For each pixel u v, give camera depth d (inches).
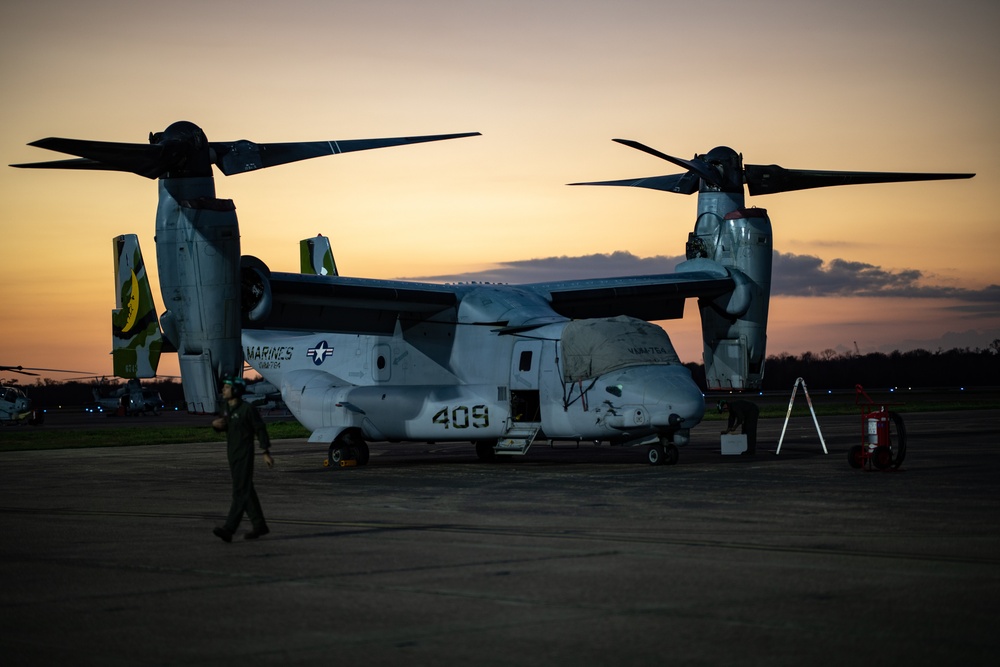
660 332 872.3
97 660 280.2
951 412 1907.0
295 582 382.0
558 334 866.1
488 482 759.1
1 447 1430.9
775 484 687.1
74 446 1437.0
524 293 962.7
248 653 285.4
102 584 384.5
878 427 766.5
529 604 337.1
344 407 964.0
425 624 313.6
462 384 927.7
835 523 503.2
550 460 973.8
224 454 1210.6
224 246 800.9
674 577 375.9
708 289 1005.2
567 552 434.0
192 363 814.5
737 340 1032.2
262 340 1085.8
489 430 903.7
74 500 693.3
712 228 1033.5
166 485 805.2
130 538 503.5
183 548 469.4
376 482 783.7
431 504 625.9
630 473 796.0
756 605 329.1
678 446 851.4
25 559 442.6
